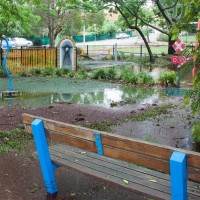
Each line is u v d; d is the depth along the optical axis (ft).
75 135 11.12
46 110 28.55
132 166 11.64
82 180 14.32
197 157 8.44
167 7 86.43
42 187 13.70
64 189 13.51
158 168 9.23
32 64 63.46
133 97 35.68
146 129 22.74
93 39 191.83
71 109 29.01
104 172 11.14
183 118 25.53
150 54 84.74
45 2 97.45
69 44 64.49
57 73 57.62
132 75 47.88
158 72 61.98
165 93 37.93
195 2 13.91
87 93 38.88
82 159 12.28
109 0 80.89
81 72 57.31
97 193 13.21
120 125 23.80
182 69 15.87
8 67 61.16
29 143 19.19
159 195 9.56
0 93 38.58
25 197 12.89
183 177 8.66
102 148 10.40
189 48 15.30
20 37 136.46
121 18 108.27
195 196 9.48
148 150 9.30
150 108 29.48
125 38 210.79
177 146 19.30
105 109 29.14
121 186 10.26
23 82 49.49
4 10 42.06
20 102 32.99
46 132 12.26
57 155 12.76
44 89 42.27
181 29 15.14
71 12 109.70
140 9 96.27
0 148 18.19
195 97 16.80
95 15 126.62
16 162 16.35
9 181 14.26
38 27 118.93
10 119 25.13
